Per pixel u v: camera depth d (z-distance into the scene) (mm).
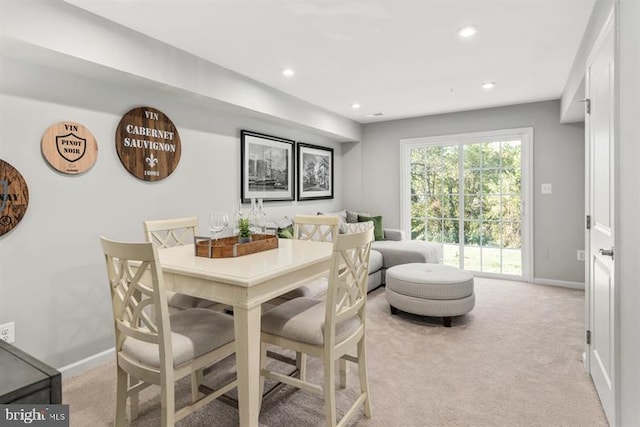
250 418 1478
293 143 4652
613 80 1652
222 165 3605
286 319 1726
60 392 1099
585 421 1820
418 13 2271
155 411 1927
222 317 1784
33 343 2217
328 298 1559
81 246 2445
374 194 5652
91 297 2500
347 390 2121
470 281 3182
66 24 2078
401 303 3250
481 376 2273
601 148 1940
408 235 5473
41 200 2240
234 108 3449
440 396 2059
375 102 4418
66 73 2357
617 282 1629
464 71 3330
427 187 5320
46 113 2258
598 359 2039
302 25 2410
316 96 4133
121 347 1609
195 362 1535
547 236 4469
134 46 2445
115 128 2641
